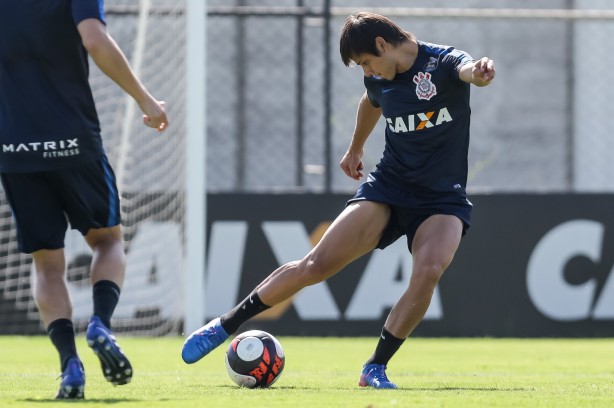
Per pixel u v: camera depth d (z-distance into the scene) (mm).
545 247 35906
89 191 13188
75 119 12875
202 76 32594
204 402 12297
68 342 12844
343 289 35219
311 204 35438
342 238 15531
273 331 35250
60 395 12461
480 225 35844
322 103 40438
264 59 43562
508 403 12625
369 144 44125
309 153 43500
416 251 15352
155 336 34188
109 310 12844
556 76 47938
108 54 12445
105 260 13391
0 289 33844
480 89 47844
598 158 46812
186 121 33000
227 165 43688
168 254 34406
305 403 12289
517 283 35781
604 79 46656
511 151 47656
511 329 35750
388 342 15484
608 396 14070
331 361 24844
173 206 34656
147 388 15141
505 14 39062
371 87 15938
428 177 15562
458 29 47156
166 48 35875
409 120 15500
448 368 23125
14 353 27250
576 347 31641
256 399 12867
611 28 46594
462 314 35719
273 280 15711
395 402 12445
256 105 43625
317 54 43562
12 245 33844
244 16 38000
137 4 38719
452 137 15586
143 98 12852
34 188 13094
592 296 35906
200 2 32719
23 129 12789
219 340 15992
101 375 18375
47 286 13258
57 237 13312
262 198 35375
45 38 12680
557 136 47719
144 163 35312
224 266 35188
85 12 12508
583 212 36000
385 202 15727
